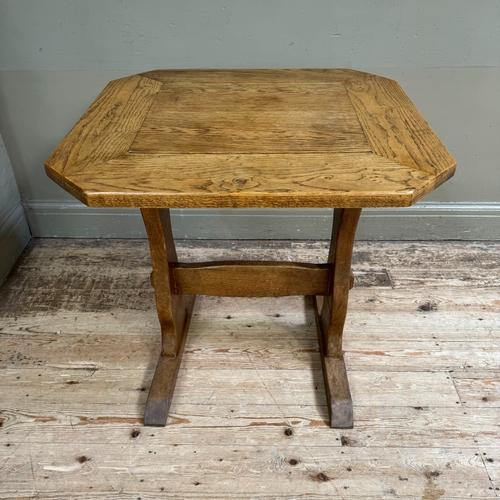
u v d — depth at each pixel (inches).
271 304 85.4
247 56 83.7
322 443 63.1
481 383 70.8
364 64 84.0
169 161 48.6
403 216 97.6
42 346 76.8
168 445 62.9
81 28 80.4
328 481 59.0
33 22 79.5
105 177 45.8
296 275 64.9
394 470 60.1
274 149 50.8
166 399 65.7
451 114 87.6
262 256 96.8
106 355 75.5
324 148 51.0
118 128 55.9
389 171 46.6
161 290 65.0
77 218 99.6
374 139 52.9
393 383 70.8
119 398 69.0
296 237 101.2
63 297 86.6
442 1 77.1
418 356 75.0
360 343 77.3
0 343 77.2
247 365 73.9
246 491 58.1
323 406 67.8
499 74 83.0
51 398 68.8
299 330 80.2
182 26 80.5
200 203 43.6
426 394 69.2
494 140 89.4
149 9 78.8
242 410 67.2
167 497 57.6
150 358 75.1
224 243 100.4
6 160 91.9
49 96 86.7
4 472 59.9
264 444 63.0
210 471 60.1
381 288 88.4
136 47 82.5
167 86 68.1
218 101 63.2
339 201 43.5
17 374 72.2
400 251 97.8
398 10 78.3
